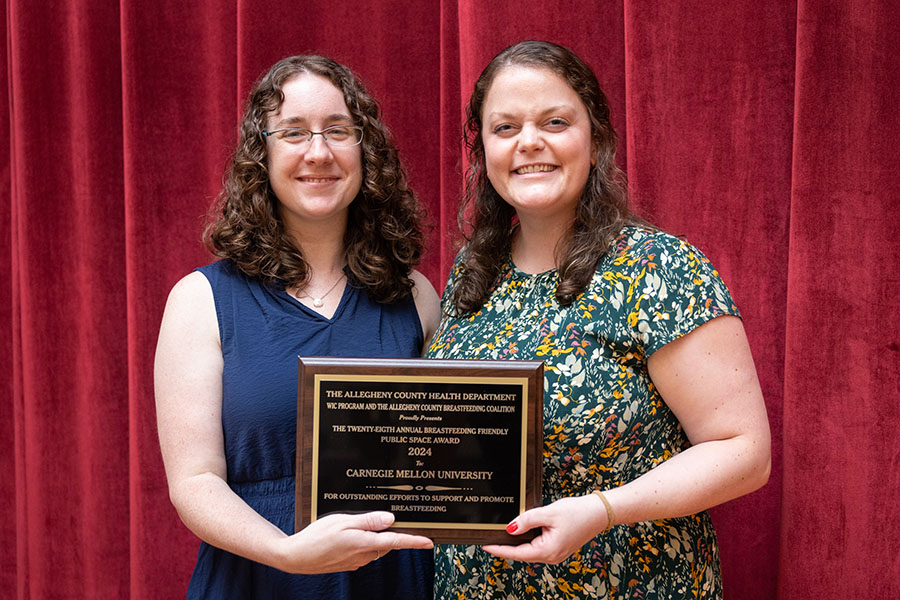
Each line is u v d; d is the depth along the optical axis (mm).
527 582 1517
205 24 2469
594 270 1501
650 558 1499
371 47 2299
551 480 1497
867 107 1792
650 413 1480
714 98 1942
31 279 2693
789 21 1898
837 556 1853
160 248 2514
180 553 2549
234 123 2469
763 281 1948
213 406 1567
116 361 2650
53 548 2748
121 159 2621
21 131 2672
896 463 1804
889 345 1802
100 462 2664
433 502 1422
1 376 2887
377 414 1425
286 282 1661
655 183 1983
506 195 1560
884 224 1797
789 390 1880
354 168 1651
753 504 2000
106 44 2596
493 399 1416
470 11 2090
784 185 1924
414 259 1772
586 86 1540
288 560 1389
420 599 1688
